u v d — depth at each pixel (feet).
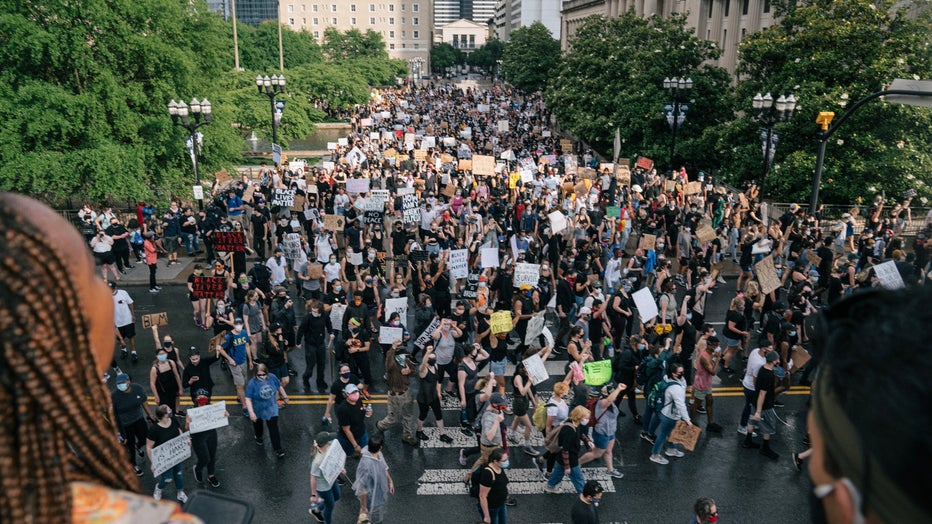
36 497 2.50
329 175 109.09
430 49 606.55
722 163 118.01
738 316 54.60
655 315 53.36
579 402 41.55
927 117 87.71
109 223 81.25
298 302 70.08
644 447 45.09
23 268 2.57
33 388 2.50
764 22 149.38
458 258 66.13
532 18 589.32
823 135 71.46
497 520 33.22
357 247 71.46
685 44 132.57
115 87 86.53
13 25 80.84
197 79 103.91
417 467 42.50
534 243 73.97
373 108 268.21
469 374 45.09
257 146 195.62
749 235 72.28
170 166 97.76
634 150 136.67
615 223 83.15
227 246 69.36
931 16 91.61
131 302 55.47
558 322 65.82
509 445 44.70
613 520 37.99
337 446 34.86
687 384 51.24
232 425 47.26
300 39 335.47
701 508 28.43
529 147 163.84
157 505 2.83
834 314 2.72
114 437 3.00
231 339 47.03
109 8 89.20
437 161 122.72
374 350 58.59
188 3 107.45
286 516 38.06
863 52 92.84
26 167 78.95
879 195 91.30
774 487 41.11
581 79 165.48
